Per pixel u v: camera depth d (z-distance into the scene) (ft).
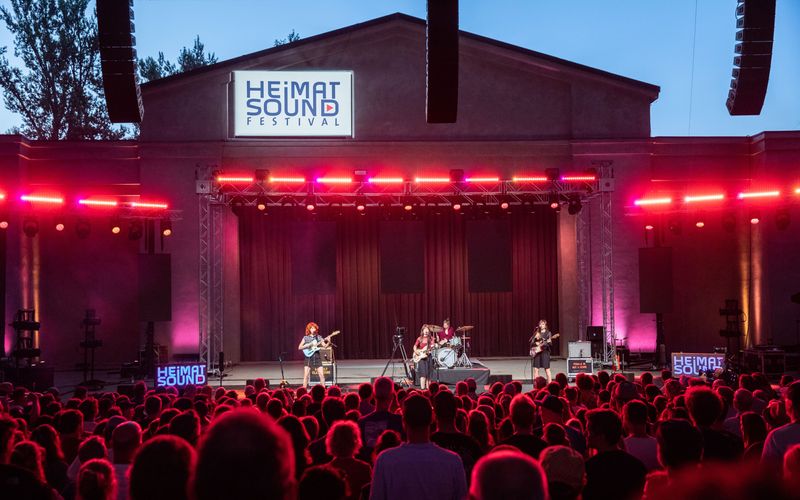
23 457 14.70
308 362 64.23
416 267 84.58
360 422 21.24
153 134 80.28
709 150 83.30
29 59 127.75
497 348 93.81
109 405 35.01
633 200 81.56
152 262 71.77
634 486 13.62
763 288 81.05
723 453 16.37
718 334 86.48
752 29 34.30
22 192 79.10
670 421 12.82
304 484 10.38
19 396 37.04
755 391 32.35
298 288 83.92
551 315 93.30
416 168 81.66
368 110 81.61
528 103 82.38
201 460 5.32
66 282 85.61
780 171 80.89
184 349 78.84
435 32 35.99
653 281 75.25
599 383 37.35
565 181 74.59
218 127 80.64
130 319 86.07
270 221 92.43
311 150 81.15
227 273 83.97
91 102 130.93
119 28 34.78
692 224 87.10
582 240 81.97
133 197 82.17
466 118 82.12
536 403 27.86
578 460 11.84
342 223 94.17
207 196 75.25
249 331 91.86
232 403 28.53
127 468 14.16
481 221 83.51
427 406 13.19
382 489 12.87
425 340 63.77
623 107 82.33
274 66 81.30
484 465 7.25
